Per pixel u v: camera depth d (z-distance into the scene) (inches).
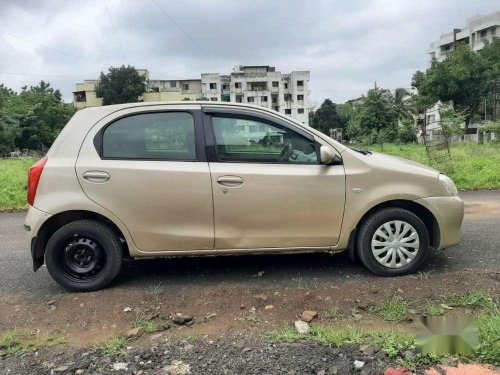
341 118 3705.7
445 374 111.3
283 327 144.0
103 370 122.0
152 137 179.0
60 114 2389.3
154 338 140.4
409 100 2449.6
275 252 181.6
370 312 152.2
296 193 177.2
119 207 173.9
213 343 135.0
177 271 199.5
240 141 179.9
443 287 169.8
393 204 185.8
